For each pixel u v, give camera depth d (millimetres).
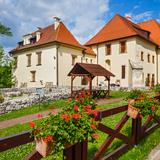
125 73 29297
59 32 29812
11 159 5594
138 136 5910
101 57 32375
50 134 2963
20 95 20438
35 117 12219
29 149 6250
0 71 27891
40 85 29906
